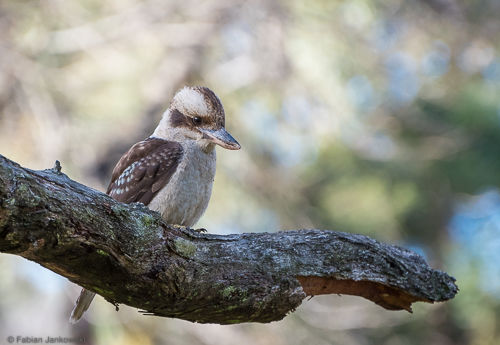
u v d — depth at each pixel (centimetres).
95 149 1327
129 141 1340
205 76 1358
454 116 1566
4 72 1278
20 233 415
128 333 1262
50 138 1259
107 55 1316
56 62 1311
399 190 1567
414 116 1537
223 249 518
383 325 1498
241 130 1352
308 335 1373
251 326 1342
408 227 1725
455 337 1784
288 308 543
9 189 405
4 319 1339
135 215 465
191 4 1354
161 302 493
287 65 1346
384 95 1498
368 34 1406
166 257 483
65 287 1285
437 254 1750
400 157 1538
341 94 1352
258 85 1363
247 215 1375
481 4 1512
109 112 1298
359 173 1559
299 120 1361
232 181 1348
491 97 1572
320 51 1347
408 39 1488
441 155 1552
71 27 1309
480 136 1616
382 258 562
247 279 519
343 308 1397
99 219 445
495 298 1708
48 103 1275
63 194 431
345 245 555
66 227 429
